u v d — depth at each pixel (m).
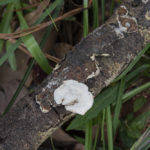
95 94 0.41
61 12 0.47
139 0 0.42
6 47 0.47
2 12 0.49
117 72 0.42
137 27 0.42
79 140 0.46
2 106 0.48
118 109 0.44
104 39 0.42
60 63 0.41
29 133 0.41
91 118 0.43
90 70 0.41
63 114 0.41
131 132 0.46
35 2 0.47
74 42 0.50
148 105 0.48
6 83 0.48
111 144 0.43
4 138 0.41
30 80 0.48
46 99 0.41
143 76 0.47
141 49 0.42
